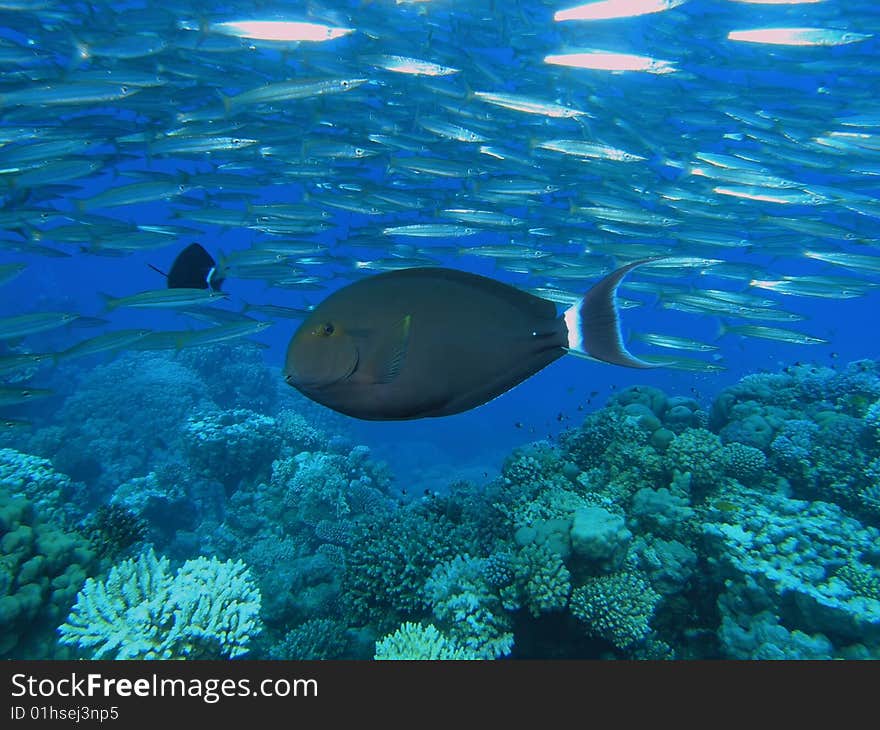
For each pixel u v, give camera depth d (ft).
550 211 43.52
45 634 16.90
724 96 46.34
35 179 31.07
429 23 48.57
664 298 38.04
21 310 115.44
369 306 5.27
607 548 19.57
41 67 36.22
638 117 48.16
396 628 22.35
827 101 43.55
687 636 21.02
